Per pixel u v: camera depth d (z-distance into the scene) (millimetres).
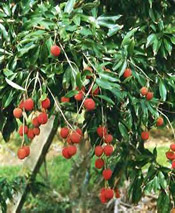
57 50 2045
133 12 2818
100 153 2381
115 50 2330
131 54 2279
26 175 4250
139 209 5777
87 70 2055
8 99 2135
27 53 2125
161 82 2457
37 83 2195
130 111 2396
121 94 2100
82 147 5387
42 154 4301
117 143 2844
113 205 6031
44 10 2223
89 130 2459
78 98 2098
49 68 2072
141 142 2807
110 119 2439
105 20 2311
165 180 2605
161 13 2783
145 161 2740
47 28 2088
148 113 2482
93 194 5910
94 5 2320
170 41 2432
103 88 2070
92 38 2186
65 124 2262
